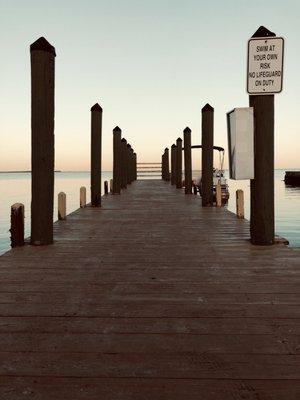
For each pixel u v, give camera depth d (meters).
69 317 3.30
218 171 27.45
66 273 4.73
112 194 19.28
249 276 4.53
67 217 10.39
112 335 2.92
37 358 2.55
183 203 14.34
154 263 5.23
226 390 2.17
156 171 43.03
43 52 6.33
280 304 3.58
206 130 12.76
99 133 13.14
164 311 3.43
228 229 8.18
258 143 6.20
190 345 2.74
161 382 2.25
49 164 6.52
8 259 5.49
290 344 2.74
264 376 2.31
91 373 2.36
